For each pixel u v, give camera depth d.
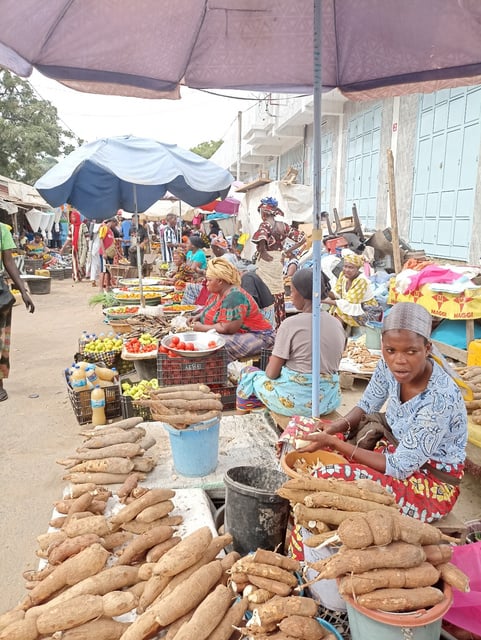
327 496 1.98
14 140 29.31
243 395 4.38
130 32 3.04
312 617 1.85
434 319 6.35
